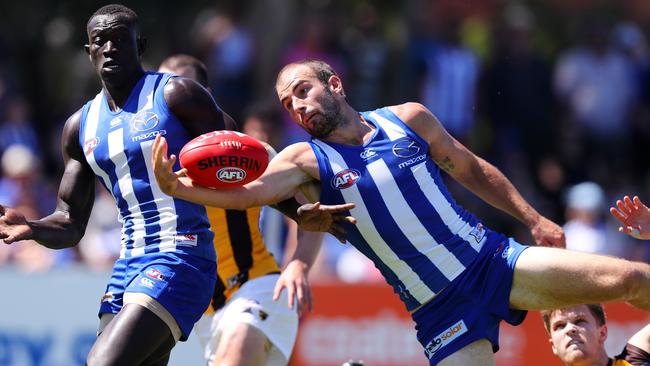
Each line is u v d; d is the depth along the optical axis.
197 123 19.59
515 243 19.73
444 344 19.66
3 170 42.03
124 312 18.89
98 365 18.41
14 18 56.44
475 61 48.31
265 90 51.25
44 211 40.75
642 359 20.17
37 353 31.98
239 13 52.38
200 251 19.61
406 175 19.44
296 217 19.69
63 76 55.06
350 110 19.83
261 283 23.08
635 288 18.45
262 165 18.09
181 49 57.28
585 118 49.47
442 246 19.47
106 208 38.72
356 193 19.28
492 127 48.53
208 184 17.88
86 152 19.88
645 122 50.22
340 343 32.53
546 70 49.75
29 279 32.16
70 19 57.09
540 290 19.14
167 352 19.52
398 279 20.02
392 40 52.50
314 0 56.44
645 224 19.56
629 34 52.44
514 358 32.34
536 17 61.41
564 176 48.28
